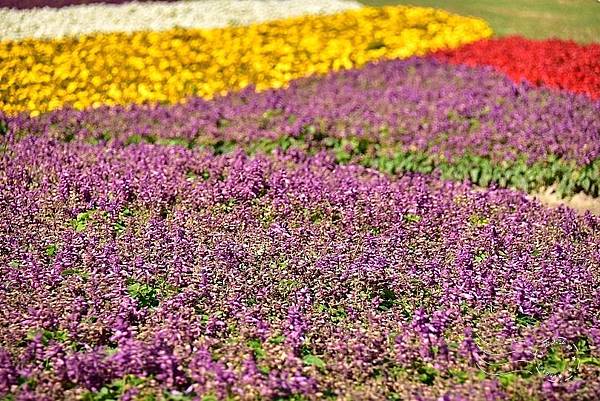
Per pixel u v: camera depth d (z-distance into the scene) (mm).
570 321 7129
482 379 6445
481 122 13984
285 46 18234
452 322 7227
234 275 7789
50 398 6102
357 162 12938
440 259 8461
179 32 19094
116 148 12406
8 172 10695
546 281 7902
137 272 7852
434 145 13180
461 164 12781
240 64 17578
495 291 7734
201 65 17500
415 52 18922
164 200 9742
